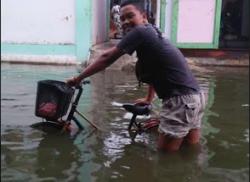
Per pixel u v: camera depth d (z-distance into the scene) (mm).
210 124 3152
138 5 2580
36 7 6438
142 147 2666
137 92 4254
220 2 6504
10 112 3371
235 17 7898
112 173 2299
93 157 2508
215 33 6562
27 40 6484
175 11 6539
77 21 6434
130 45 2500
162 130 2570
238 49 6840
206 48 6605
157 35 2518
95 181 2201
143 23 2596
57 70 5684
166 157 2510
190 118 2523
